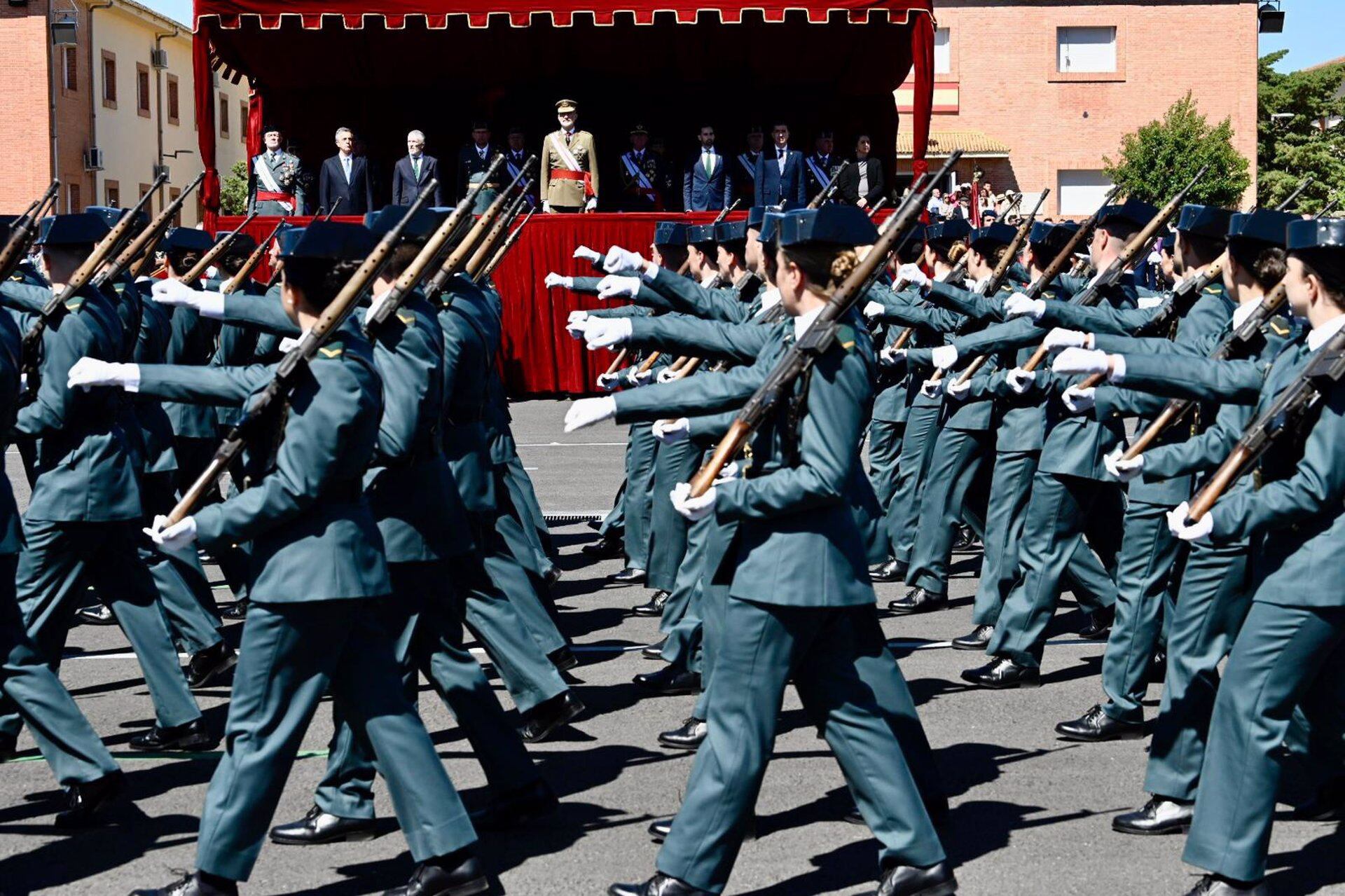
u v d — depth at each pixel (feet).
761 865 17.39
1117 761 20.97
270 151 59.21
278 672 15.56
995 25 131.34
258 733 15.58
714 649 20.10
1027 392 26.61
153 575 25.05
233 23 55.62
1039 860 17.33
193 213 171.01
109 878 17.16
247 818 15.49
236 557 30.50
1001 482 26.94
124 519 21.30
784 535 15.37
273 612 15.48
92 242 21.07
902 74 65.31
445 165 67.31
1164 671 25.05
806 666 15.72
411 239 18.60
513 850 17.84
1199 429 19.71
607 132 67.31
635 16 55.16
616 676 25.84
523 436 55.57
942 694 24.39
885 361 29.25
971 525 31.32
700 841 15.34
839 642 15.65
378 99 66.44
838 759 15.80
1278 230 17.76
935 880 15.57
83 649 28.68
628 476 33.45
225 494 41.93
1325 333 15.52
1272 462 15.74
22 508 42.93
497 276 59.16
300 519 15.56
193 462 31.58
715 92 67.15
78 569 21.49
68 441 21.22
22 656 18.63
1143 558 21.62
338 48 62.08
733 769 15.33
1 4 137.18
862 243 15.83
